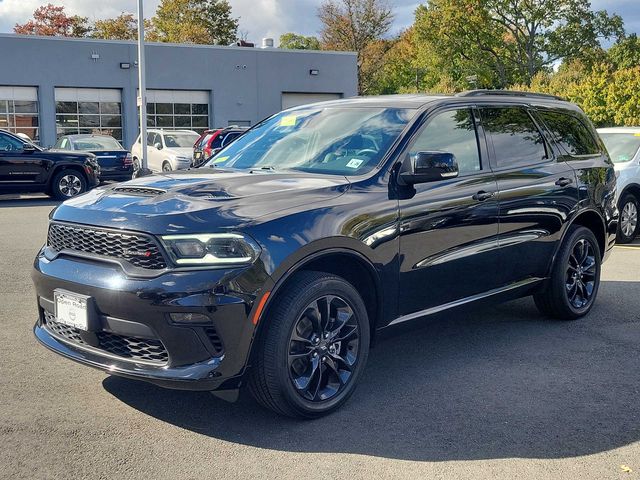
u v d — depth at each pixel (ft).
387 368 16.17
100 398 14.14
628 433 12.63
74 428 12.67
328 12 216.95
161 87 113.19
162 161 76.79
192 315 11.64
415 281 14.89
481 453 11.80
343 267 13.98
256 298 11.93
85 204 13.50
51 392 14.42
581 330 19.31
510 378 15.49
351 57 129.59
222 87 118.32
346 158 15.21
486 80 188.55
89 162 59.67
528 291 18.63
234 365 11.94
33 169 56.95
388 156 14.80
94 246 12.68
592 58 187.62
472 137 16.84
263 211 12.56
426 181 14.34
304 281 12.73
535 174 18.06
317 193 13.50
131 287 11.82
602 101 72.90
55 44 104.22
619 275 26.76
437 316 15.76
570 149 20.04
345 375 13.65
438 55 192.44
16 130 103.45
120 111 111.04
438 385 15.06
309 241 12.56
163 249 11.80
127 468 11.18
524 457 11.66
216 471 11.12
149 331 11.87
